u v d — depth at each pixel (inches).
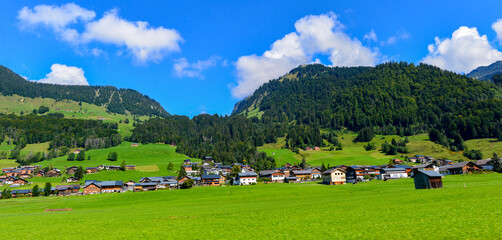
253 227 1317.7
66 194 6333.7
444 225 1065.5
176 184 7042.3
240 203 2844.5
